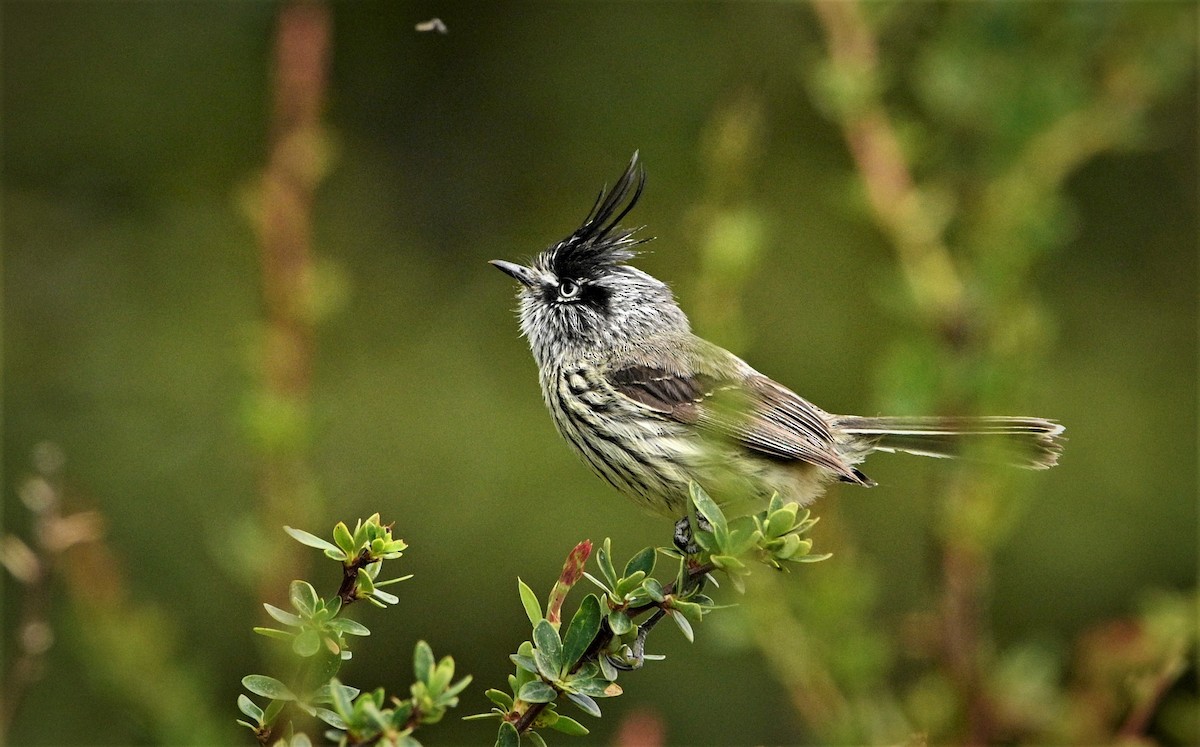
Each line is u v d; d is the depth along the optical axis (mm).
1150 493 13922
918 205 8375
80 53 15812
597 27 15883
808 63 13664
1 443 13648
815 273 14406
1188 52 8867
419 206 15828
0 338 14414
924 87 8852
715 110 15023
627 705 12859
